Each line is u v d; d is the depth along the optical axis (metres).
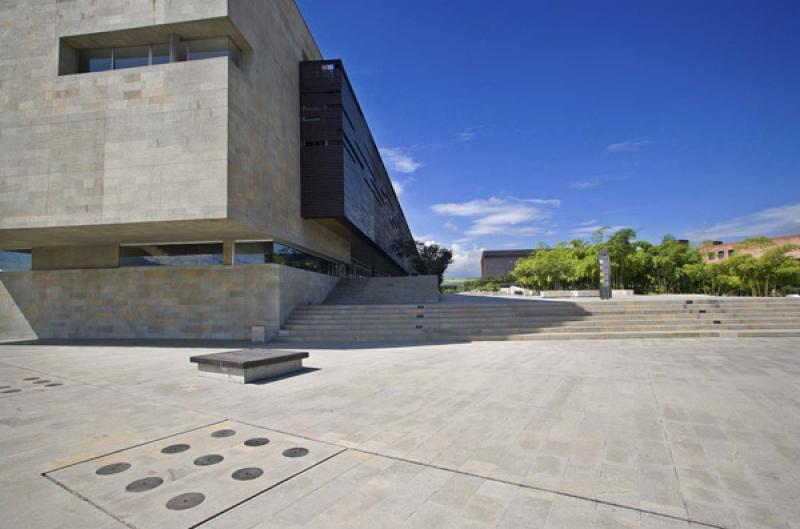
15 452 4.79
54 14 16.27
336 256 31.78
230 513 3.43
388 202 50.16
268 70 19.50
